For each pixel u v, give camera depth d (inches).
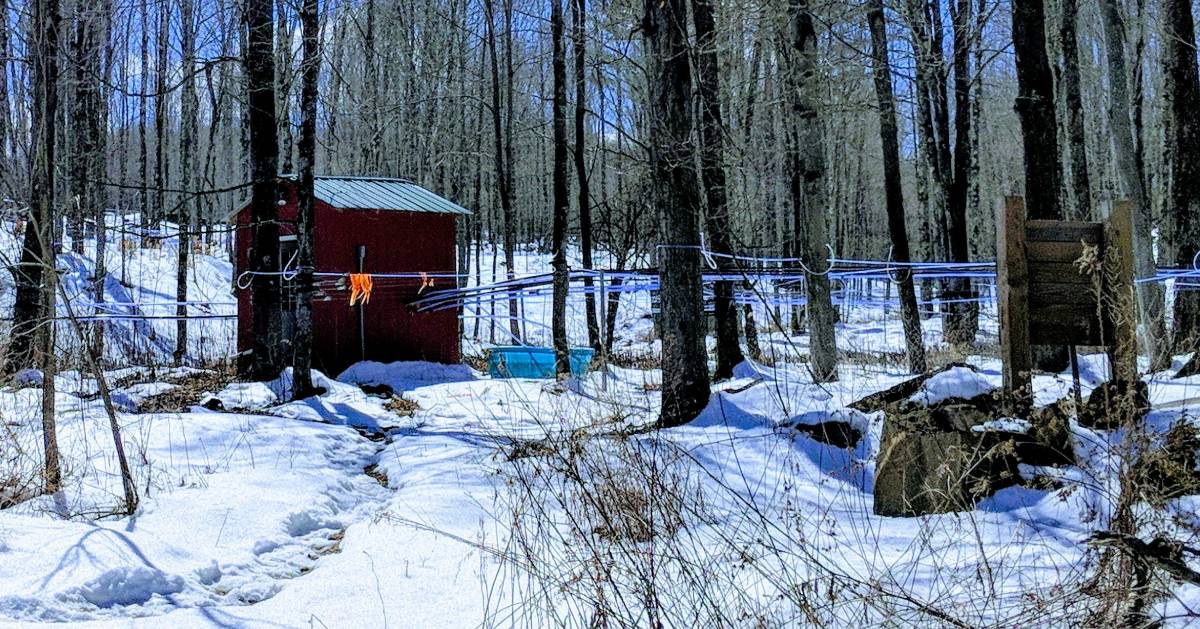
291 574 215.5
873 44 540.1
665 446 239.5
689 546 187.9
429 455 325.1
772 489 244.8
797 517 187.9
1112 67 407.2
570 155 1182.9
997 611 144.0
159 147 970.7
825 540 197.6
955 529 196.2
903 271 491.2
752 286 285.9
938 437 217.5
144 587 187.9
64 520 231.5
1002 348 244.7
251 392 487.2
